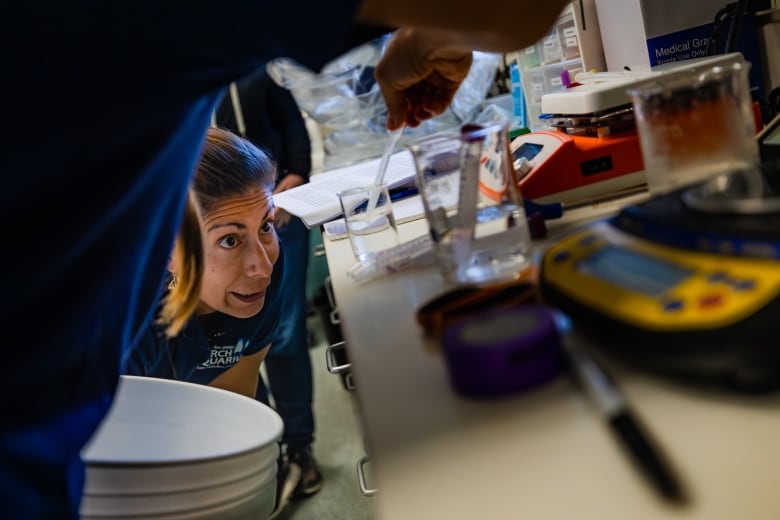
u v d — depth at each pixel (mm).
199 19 573
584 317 534
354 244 936
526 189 935
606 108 936
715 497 361
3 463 650
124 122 613
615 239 603
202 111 741
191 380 1453
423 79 973
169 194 772
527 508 387
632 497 375
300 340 1919
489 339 504
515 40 683
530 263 708
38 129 583
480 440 454
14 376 644
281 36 594
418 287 744
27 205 608
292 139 2072
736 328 436
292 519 1835
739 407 428
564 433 439
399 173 1281
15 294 626
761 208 514
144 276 837
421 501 413
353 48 652
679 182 710
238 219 1355
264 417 1046
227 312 1424
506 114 1900
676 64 1064
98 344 734
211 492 848
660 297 497
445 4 614
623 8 1198
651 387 471
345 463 2018
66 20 557
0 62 558
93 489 793
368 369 583
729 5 1155
